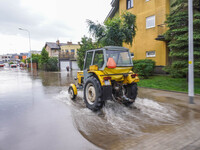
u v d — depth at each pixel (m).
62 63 33.50
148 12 15.13
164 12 13.55
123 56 5.32
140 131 3.47
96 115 4.58
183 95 6.99
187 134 3.27
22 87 10.31
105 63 4.77
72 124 3.92
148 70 12.08
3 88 9.92
